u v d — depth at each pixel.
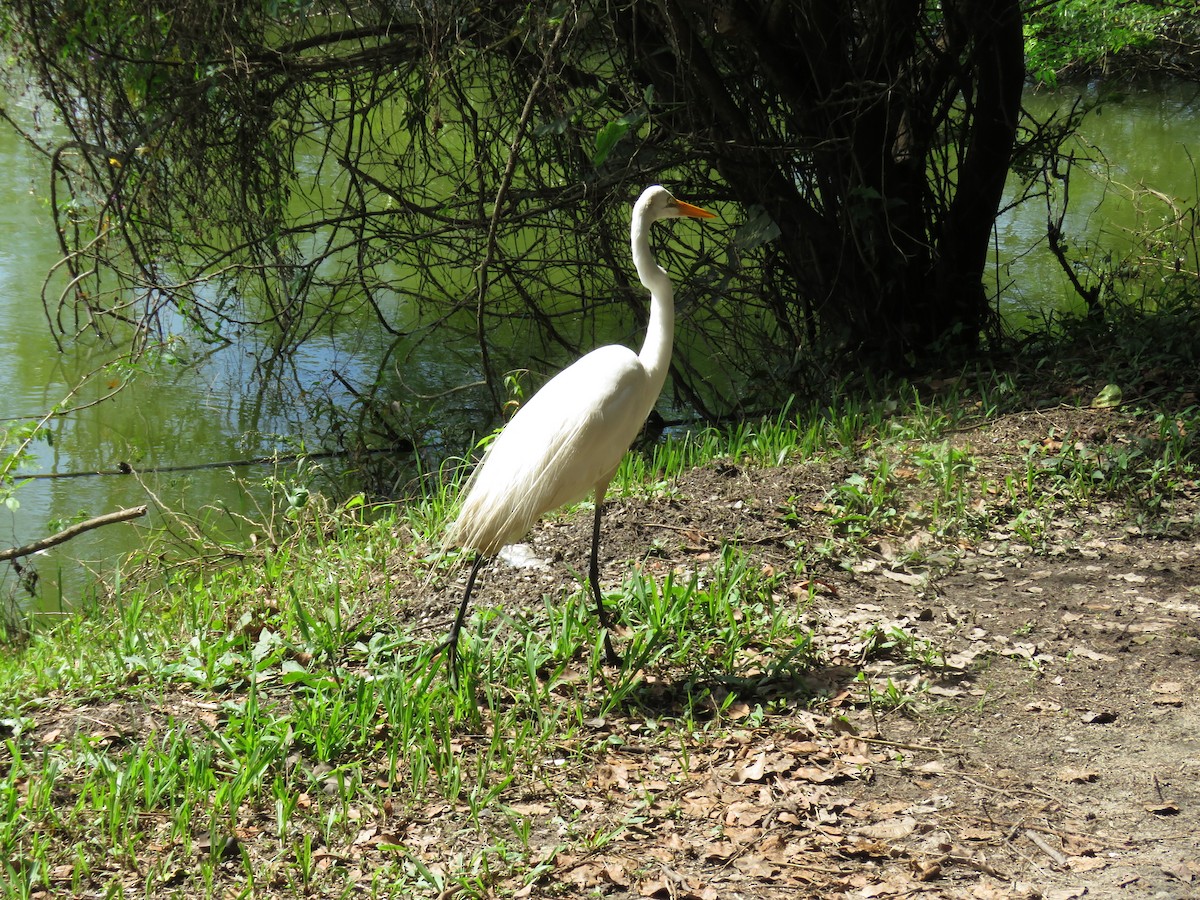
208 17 8.10
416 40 8.23
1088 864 3.43
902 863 3.45
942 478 6.31
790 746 4.04
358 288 13.02
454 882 3.34
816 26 8.08
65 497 8.31
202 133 8.77
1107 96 9.82
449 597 5.29
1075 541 5.77
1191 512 5.98
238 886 3.38
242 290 11.31
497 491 4.37
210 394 10.41
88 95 8.63
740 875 3.39
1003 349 9.25
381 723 4.18
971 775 3.92
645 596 4.89
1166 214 14.77
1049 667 4.62
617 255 9.68
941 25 9.56
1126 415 6.96
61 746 4.10
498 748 4.04
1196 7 13.71
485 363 8.04
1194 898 3.24
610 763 3.99
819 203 9.35
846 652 4.72
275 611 5.38
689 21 8.20
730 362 10.34
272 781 3.89
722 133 8.50
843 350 9.29
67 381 10.45
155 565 6.82
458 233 9.94
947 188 9.74
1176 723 4.20
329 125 9.38
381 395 10.27
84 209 9.95
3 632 6.20
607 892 3.34
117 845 3.49
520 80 8.93
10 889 3.22
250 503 8.21
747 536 5.78
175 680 4.64
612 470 4.68
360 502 6.73
